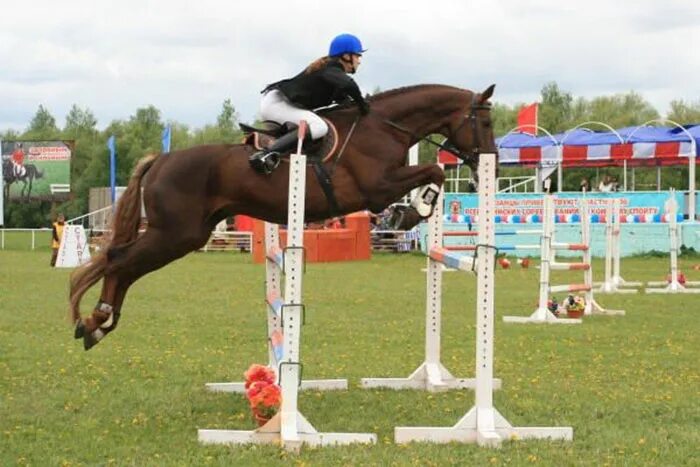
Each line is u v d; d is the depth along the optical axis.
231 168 9.80
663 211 36.88
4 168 63.28
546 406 9.92
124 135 93.12
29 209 83.25
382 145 10.09
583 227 18.89
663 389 10.88
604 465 7.62
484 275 8.68
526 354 13.56
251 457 7.97
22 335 15.17
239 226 48.88
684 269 31.56
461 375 12.00
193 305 20.12
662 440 8.41
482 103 10.46
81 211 86.38
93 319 10.06
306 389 11.03
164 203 9.80
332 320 17.45
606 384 11.24
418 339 15.17
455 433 8.61
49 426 8.97
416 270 31.42
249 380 8.90
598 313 18.92
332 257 36.28
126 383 11.18
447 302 21.05
